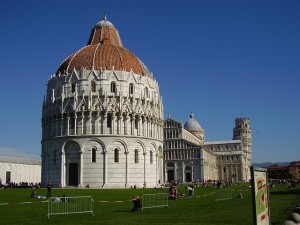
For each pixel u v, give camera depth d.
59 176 107.38
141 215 37.22
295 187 104.94
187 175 194.75
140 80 114.94
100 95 108.75
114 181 104.56
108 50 120.12
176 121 199.88
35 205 49.19
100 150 105.56
